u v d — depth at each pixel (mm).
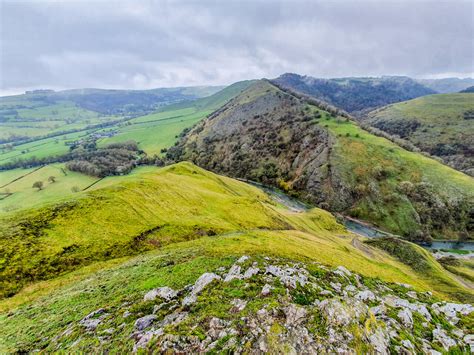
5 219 43750
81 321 20547
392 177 156625
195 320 17375
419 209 140000
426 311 24078
